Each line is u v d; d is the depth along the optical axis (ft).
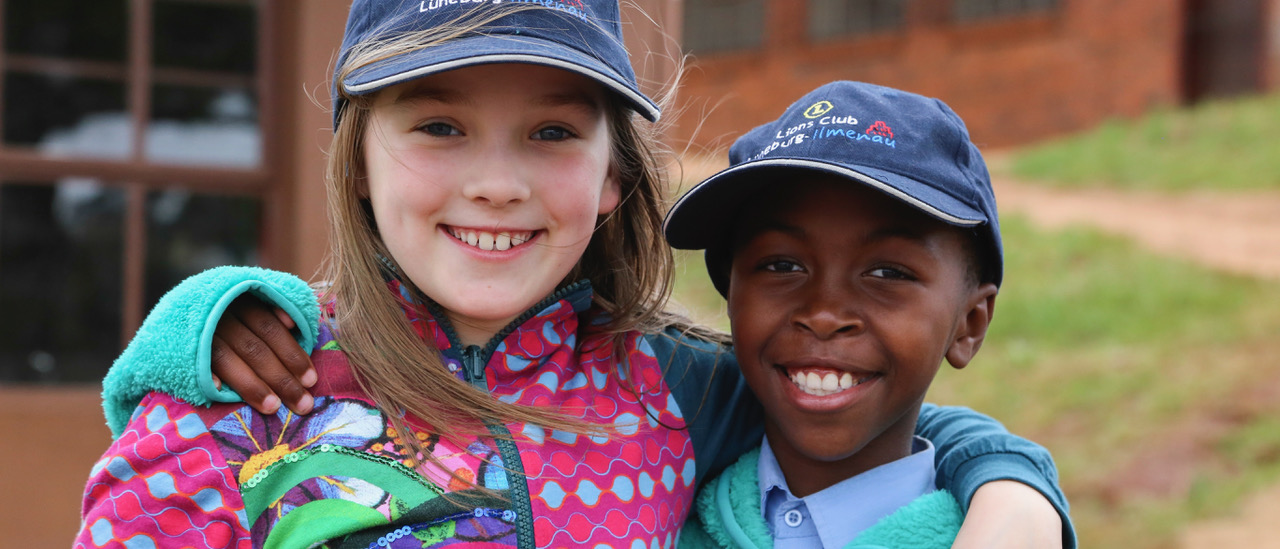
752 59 57.16
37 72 12.52
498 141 4.17
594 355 4.88
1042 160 45.60
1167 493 20.01
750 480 4.89
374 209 4.36
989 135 52.16
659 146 5.49
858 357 4.33
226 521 3.91
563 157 4.29
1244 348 25.29
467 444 4.30
